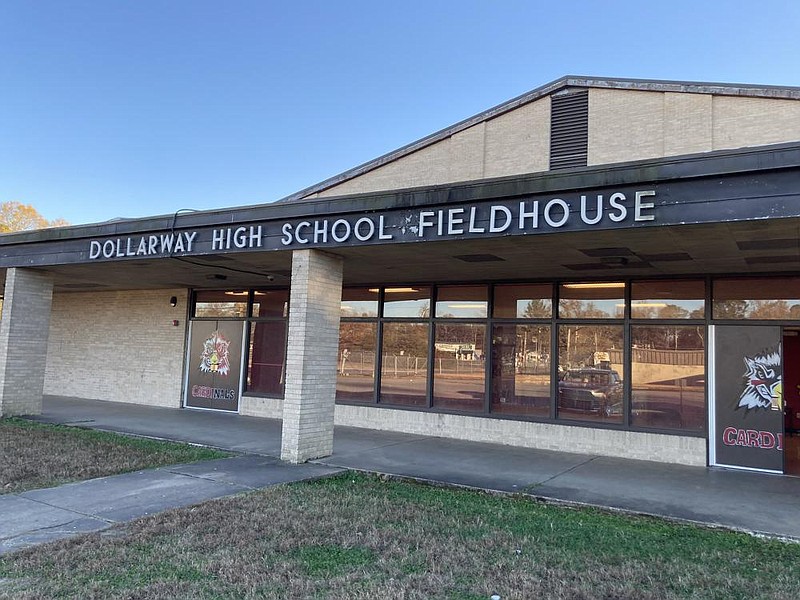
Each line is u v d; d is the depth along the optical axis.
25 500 6.45
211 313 15.30
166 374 15.69
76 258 11.17
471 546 5.27
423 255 8.80
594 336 10.43
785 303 9.02
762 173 5.72
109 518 5.85
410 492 7.22
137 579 4.37
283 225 8.81
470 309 11.69
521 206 6.89
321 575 4.54
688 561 5.05
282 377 13.98
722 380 9.27
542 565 4.84
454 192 7.33
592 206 6.46
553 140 12.67
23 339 12.62
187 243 9.66
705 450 9.22
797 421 12.18
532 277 10.77
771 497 7.29
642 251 7.79
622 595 4.29
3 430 10.72
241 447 9.88
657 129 11.61
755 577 4.70
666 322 9.80
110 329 16.94
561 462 9.31
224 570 4.55
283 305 14.18
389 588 4.28
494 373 11.30
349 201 8.18
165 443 10.05
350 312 13.12
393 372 12.43
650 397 9.85
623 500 7.02
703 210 5.94
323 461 8.86
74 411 13.90
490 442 11.01
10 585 4.21
